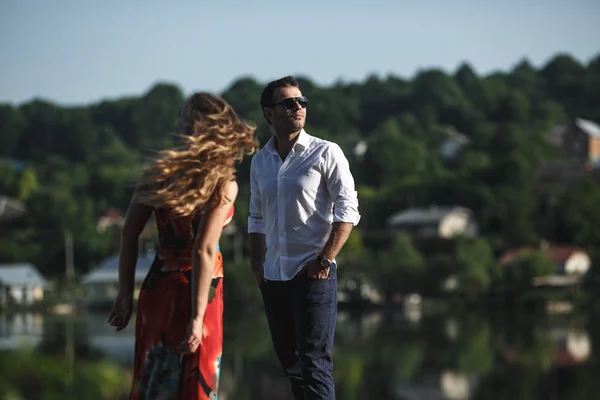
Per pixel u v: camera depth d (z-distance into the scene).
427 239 95.69
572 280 98.56
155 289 4.95
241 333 61.53
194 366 4.86
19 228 109.06
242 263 75.88
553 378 47.31
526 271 92.56
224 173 4.86
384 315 80.38
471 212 111.31
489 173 117.56
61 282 98.06
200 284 4.82
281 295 6.24
